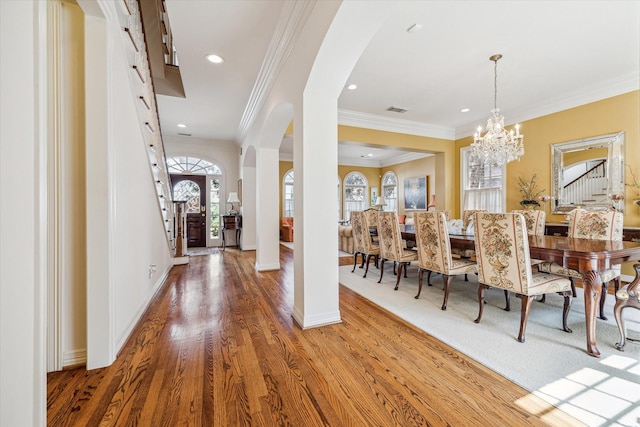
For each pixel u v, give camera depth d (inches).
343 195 386.9
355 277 155.2
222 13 97.2
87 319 63.9
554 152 173.6
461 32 107.9
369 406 51.8
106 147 65.1
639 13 96.5
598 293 70.4
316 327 88.2
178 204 192.7
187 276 156.6
